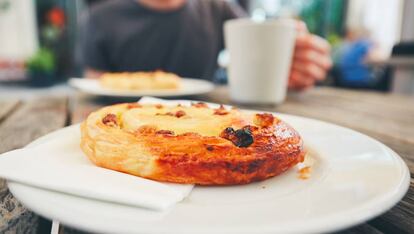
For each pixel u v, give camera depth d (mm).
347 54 1745
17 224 153
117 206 131
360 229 148
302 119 288
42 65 1887
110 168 182
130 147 182
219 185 176
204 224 116
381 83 1568
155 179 175
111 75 593
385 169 168
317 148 219
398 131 332
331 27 2504
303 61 588
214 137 187
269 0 2109
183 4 955
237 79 479
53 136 236
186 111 236
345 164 185
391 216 153
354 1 2492
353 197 139
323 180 164
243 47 458
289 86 601
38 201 133
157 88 534
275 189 172
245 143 184
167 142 181
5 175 151
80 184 142
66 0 2018
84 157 202
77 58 2039
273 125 213
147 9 922
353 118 396
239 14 1065
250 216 124
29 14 1984
